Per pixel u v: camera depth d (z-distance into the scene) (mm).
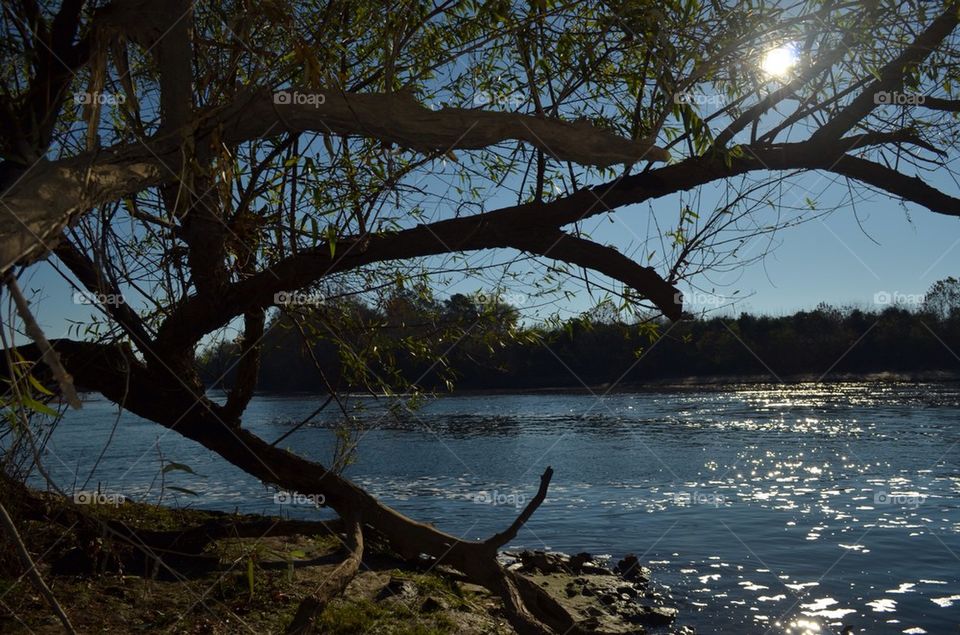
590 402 56156
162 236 5367
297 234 5418
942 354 73750
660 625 8336
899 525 13750
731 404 48844
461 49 5184
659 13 3967
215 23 4824
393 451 27922
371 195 5039
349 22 5145
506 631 6969
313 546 8562
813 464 22125
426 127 3588
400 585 7684
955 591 9672
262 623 6102
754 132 4949
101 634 5395
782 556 11586
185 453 24078
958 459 22328
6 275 2123
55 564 6410
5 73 4312
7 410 2910
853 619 8602
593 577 10109
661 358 79750
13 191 2375
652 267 4848
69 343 5723
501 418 43062
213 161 4340
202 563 7270
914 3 4309
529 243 4938
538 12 4480
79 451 23734
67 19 4141
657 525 14008
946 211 5039
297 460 6797
